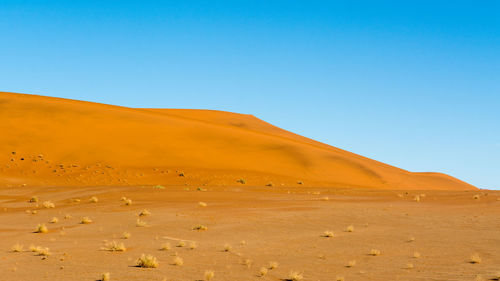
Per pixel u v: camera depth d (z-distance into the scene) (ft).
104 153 221.25
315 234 77.15
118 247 64.49
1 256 60.44
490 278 43.42
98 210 108.68
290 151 257.75
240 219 92.94
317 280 46.09
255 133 307.37
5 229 86.07
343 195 145.48
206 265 54.13
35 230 84.43
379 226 84.64
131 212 103.60
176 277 47.80
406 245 65.51
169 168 211.82
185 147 242.37
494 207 108.78
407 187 245.65
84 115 265.54
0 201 127.65
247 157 241.14
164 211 104.47
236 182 199.00
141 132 253.85
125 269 52.06
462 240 67.51
